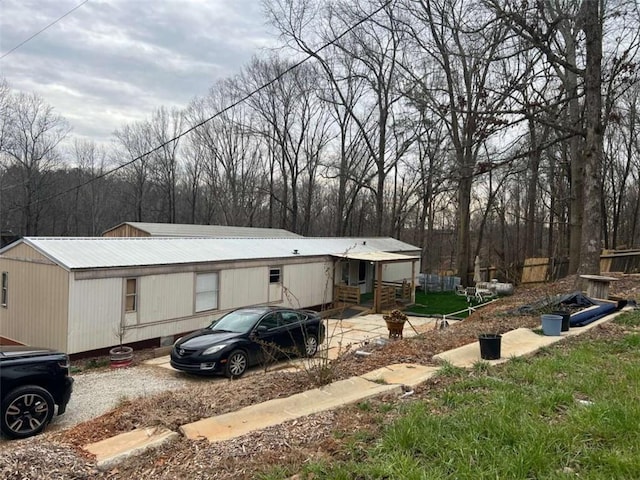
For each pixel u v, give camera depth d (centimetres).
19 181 3819
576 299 1027
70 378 675
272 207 4284
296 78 3681
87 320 1145
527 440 328
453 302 2212
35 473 321
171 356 1000
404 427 356
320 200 4606
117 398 827
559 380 494
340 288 2047
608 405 388
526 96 1547
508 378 516
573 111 1700
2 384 602
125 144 4391
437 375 536
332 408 435
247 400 485
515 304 1277
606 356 607
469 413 388
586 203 1212
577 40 1355
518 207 3609
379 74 3120
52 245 1209
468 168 1563
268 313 1070
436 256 4516
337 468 305
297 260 1817
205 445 362
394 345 750
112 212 4594
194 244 1574
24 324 1223
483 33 1391
